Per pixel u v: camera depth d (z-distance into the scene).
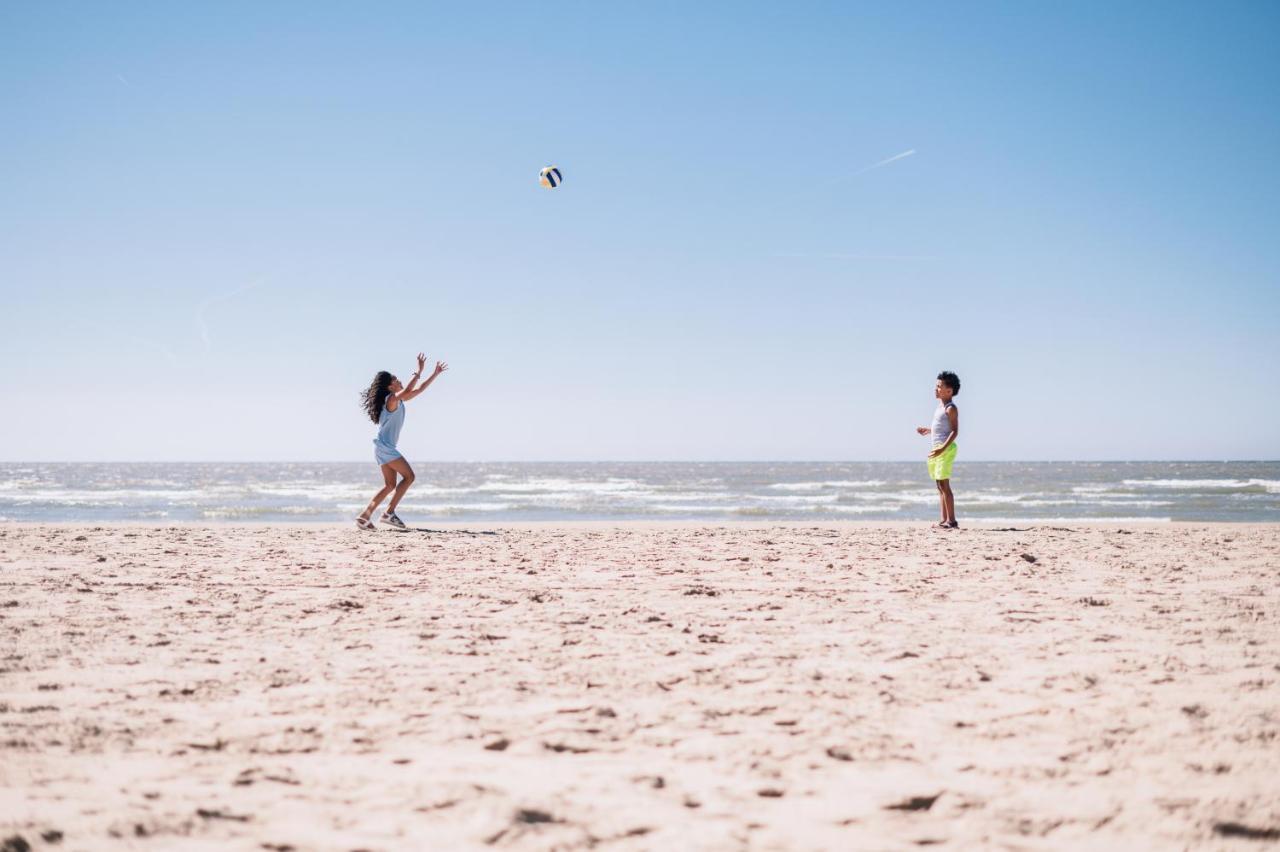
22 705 2.65
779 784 2.04
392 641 3.68
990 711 2.62
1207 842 1.71
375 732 2.43
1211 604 4.65
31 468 112.25
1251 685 2.89
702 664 3.26
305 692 2.84
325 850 1.66
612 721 2.54
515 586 5.39
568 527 11.33
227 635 3.79
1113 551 7.62
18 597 4.79
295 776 2.07
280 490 34.69
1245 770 2.09
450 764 2.17
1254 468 89.62
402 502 24.53
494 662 3.29
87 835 1.70
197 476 68.69
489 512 20.03
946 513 10.35
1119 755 2.21
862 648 3.54
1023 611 4.47
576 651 3.48
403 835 1.73
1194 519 16.75
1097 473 67.38
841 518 17.81
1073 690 2.84
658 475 68.19
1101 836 1.74
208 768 2.12
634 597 4.96
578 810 1.87
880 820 1.83
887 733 2.42
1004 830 1.77
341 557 7.04
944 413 10.25
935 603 4.75
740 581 5.68
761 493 31.81
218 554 7.23
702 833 1.75
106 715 2.56
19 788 1.96
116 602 4.66
